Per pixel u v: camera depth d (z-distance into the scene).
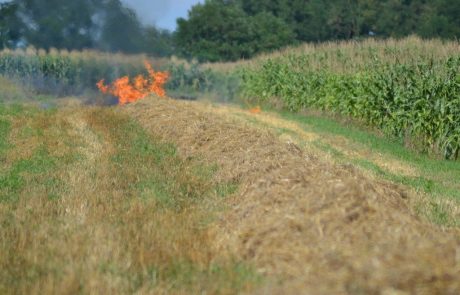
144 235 22.94
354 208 21.72
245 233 22.55
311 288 16.02
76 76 105.19
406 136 52.03
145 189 30.91
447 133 47.84
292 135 54.88
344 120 66.31
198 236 23.31
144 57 118.12
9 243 22.31
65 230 23.50
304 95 78.94
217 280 18.94
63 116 61.31
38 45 134.88
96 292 17.84
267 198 25.39
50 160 38.38
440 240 18.94
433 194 33.47
